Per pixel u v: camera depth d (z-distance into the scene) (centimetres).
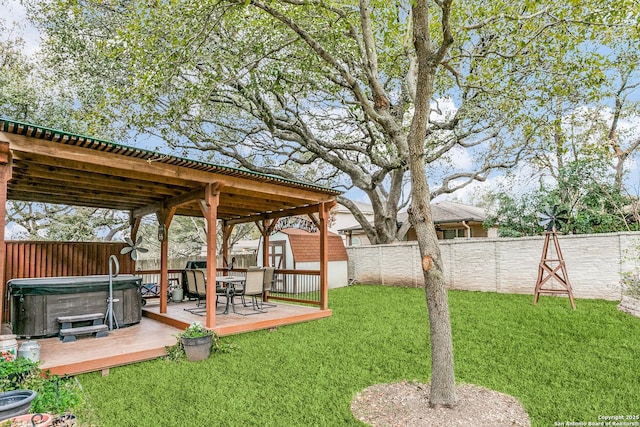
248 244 3002
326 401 387
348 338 629
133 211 975
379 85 507
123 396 404
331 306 947
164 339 586
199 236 2203
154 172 561
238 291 820
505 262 1023
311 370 479
